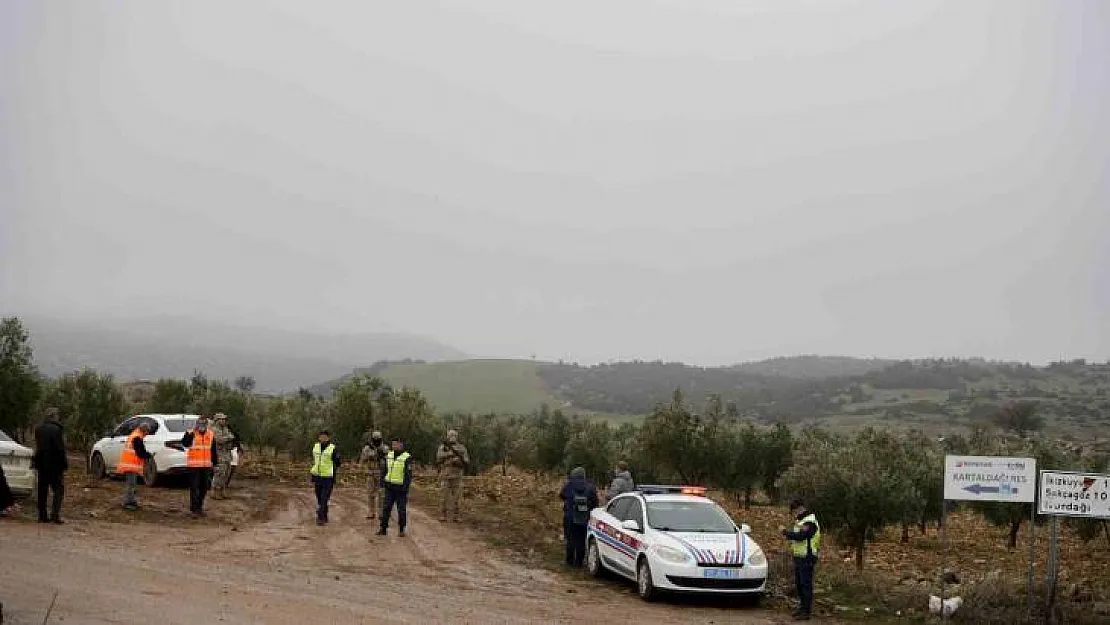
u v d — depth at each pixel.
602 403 147.88
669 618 12.95
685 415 33.12
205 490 20.16
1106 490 13.14
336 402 37.91
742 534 15.06
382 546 18.12
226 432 25.16
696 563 13.87
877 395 137.25
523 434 49.34
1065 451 30.33
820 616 13.66
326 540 18.36
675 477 33.78
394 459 19.86
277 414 45.41
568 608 13.23
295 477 33.75
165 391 43.03
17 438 32.81
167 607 10.70
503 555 18.36
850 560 21.59
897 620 13.42
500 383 176.00
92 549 14.49
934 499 27.23
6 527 15.75
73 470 28.02
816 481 19.83
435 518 23.22
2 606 9.59
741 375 165.62
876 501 19.28
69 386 36.69
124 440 25.25
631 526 15.16
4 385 27.75
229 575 13.45
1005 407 99.81
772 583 15.91
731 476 33.38
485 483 37.31
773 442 33.59
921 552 24.02
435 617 11.62
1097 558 23.47
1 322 28.64
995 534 29.97
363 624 10.73
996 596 14.19
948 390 137.88
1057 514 13.27
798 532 13.53
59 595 10.84
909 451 28.03
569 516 17.78
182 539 16.77
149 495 22.80
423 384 179.00
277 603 11.59
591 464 38.47
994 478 13.58
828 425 113.62
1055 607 13.37
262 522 20.45
